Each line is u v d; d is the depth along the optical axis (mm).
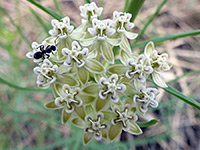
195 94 197
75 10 214
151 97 82
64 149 192
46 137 196
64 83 82
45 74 81
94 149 156
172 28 217
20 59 159
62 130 188
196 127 195
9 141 192
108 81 79
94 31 83
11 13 208
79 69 81
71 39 86
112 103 84
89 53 83
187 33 90
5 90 178
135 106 82
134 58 83
